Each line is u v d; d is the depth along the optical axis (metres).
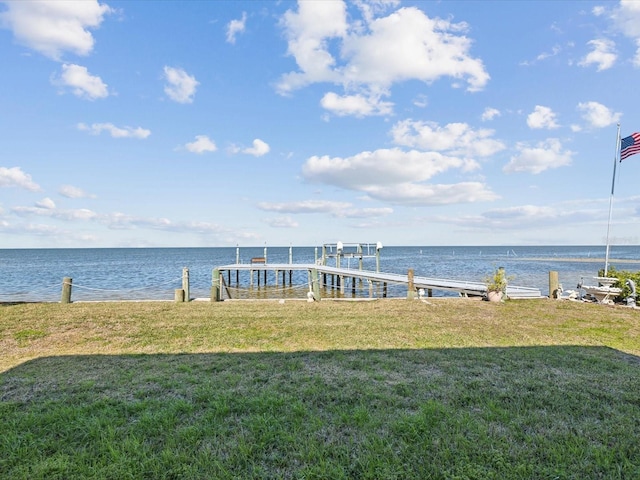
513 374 5.04
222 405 3.97
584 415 3.82
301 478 2.77
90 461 2.97
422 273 36.97
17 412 3.83
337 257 25.45
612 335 7.46
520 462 2.94
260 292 23.34
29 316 9.15
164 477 2.77
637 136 12.30
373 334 7.46
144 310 10.27
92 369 5.29
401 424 3.53
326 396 4.25
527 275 33.62
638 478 2.75
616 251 142.50
